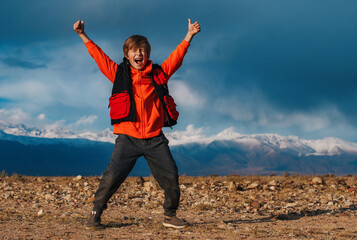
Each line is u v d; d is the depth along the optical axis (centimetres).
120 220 682
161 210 861
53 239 484
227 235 532
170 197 580
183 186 1304
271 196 1101
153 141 557
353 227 600
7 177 1588
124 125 548
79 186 1330
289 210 837
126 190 1233
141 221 677
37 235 510
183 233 545
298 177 1612
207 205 930
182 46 573
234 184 1251
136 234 531
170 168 560
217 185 1381
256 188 1254
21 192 1180
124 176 551
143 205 952
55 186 1330
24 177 1625
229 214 802
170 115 555
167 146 567
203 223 659
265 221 692
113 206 934
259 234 533
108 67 557
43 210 841
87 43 561
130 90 542
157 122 556
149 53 556
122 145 547
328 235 523
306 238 500
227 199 1055
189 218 741
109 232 545
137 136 545
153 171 572
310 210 830
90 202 991
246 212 834
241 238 507
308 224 645
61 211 830
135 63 547
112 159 548
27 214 758
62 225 607
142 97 546
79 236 506
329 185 1327
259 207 905
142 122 547
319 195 1108
